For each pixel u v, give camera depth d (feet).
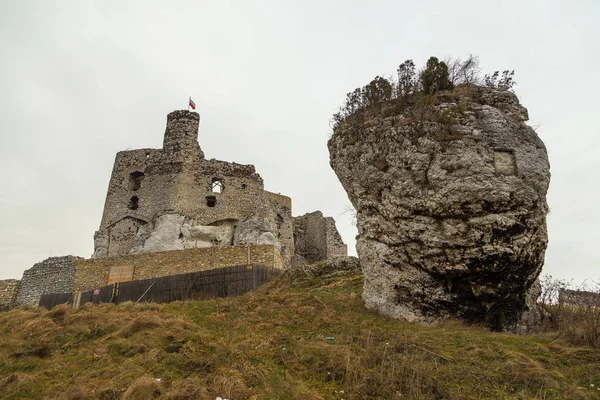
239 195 108.37
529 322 35.19
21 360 31.35
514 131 35.60
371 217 39.14
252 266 57.62
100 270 78.95
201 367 27.30
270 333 34.12
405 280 35.70
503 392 22.40
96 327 38.06
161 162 104.83
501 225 32.17
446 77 40.09
